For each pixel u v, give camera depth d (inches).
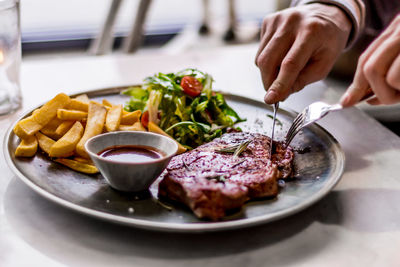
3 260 15.0
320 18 22.0
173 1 71.5
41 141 20.3
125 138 19.2
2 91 26.0
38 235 16.1
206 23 60.8
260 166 18.5
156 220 16.4
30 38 56.0
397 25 17.0
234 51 39.2
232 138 21.2
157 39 61.8
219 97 25.4
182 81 25.0
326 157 20.6
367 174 20.6
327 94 30.5
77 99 23.1
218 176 17.5
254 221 15.4
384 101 17.4
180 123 22.8
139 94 25.5
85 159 19.8
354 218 17.6
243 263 15.2
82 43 56.8
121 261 15.1
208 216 16.3
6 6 24.6
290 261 15.4
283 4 37.9
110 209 16.9
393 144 23.7
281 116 25.2
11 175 19.4
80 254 15.3
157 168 17.5
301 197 18.0
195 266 15.1
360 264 15.4
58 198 16.2
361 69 17.5
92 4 65.5
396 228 17.1
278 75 20.6
